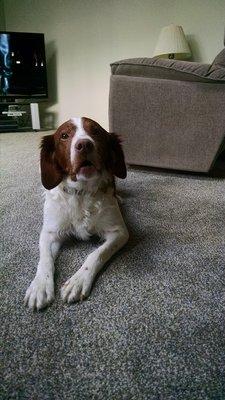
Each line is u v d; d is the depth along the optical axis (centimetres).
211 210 155
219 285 95
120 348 71
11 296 88
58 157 116
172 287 93
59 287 93
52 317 80
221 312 83
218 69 178
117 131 212
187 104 192
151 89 194
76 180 110
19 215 146
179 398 59
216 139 195
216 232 131
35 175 215
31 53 452
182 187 192
